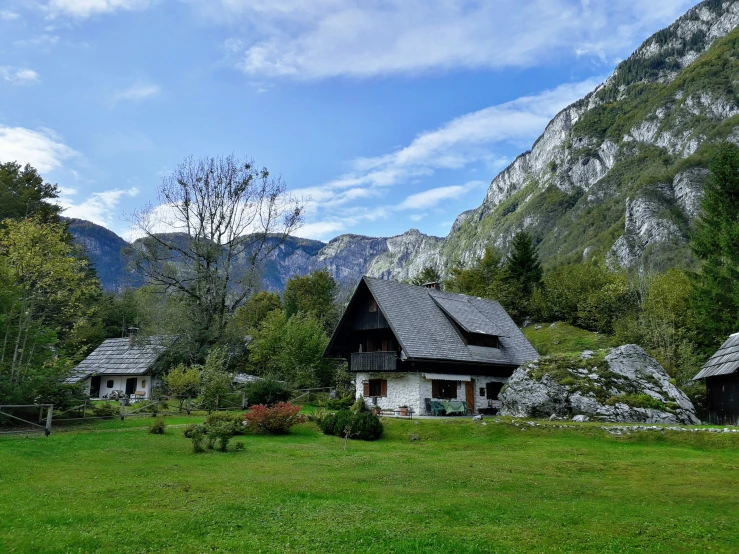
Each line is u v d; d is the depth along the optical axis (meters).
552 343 58.25
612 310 59.69
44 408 26.53
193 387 37.41
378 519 11.20
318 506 12.22
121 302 76.62
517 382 32.75
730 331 40.28
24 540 9.30
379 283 38.09
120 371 49.66
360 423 26.83
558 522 11.22
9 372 25.00
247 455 20.00
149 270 47.16
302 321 50.38
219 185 49.28
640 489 14.63
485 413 37.12
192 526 10.45
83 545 9.24
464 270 80.31
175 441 22.06
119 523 10.50
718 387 30.12
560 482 15.57
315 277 77.25
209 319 48.34
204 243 48.41
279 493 13.34
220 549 9.29
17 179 54.69
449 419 29.44
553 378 31.91
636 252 125.44
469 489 14.55
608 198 190.75
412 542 9.64
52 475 14.78
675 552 9.49
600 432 25.48
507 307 69.25
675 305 47.34
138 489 13.35
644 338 45.91
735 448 22.30
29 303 28.31
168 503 12.12
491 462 19.22
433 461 19.44
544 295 69.75
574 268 70.06
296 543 9.64
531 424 27.08
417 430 27.75
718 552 9.48
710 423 31.11
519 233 76.50
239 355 54.38
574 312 64.12
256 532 10.27
